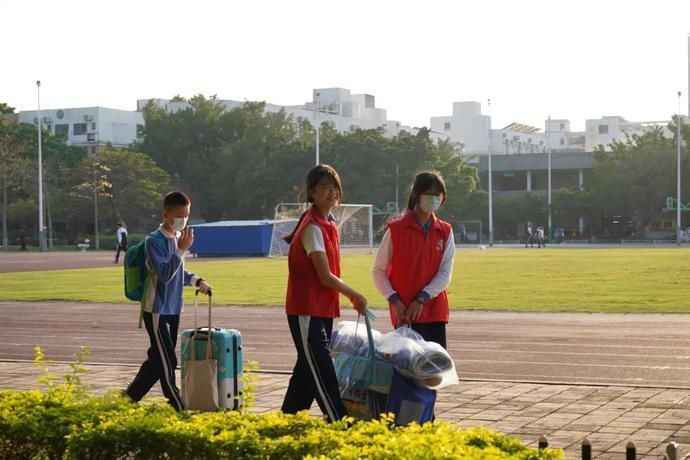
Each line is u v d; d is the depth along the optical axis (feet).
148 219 422.00
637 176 426.10
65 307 114.73
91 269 210.59
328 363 36.27
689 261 208.95
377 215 404.36
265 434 27.94
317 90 645.51
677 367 63.31
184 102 549.13
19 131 451.94
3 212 407.03
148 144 463.42
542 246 365.20
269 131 446.19
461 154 549.54
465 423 44.65
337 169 408.05
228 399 41.11
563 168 521.65
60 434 28.63
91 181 397.80
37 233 441.27
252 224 283.79
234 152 437.17
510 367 64.08
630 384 56.13
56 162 450.30
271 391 53.88
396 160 401.70
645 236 440.45
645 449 39.14
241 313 104.58
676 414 46.44
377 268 39.14
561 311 102.83
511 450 25.18
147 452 27.43
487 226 499.51
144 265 43.37
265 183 426.10
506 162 534.37
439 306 38.96
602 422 44.62
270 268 204.03
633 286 135.85
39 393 33.04
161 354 42.93
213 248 286.05
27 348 77.10
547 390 53.57
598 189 440.45
